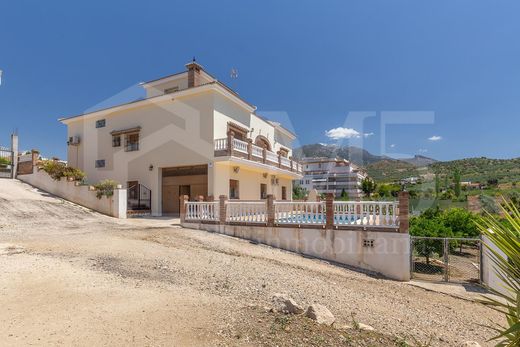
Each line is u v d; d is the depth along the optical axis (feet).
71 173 66.13
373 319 18.04
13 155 78.43
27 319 14.26
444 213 67.10
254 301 18.15
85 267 23.67
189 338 12.48
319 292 22.52
